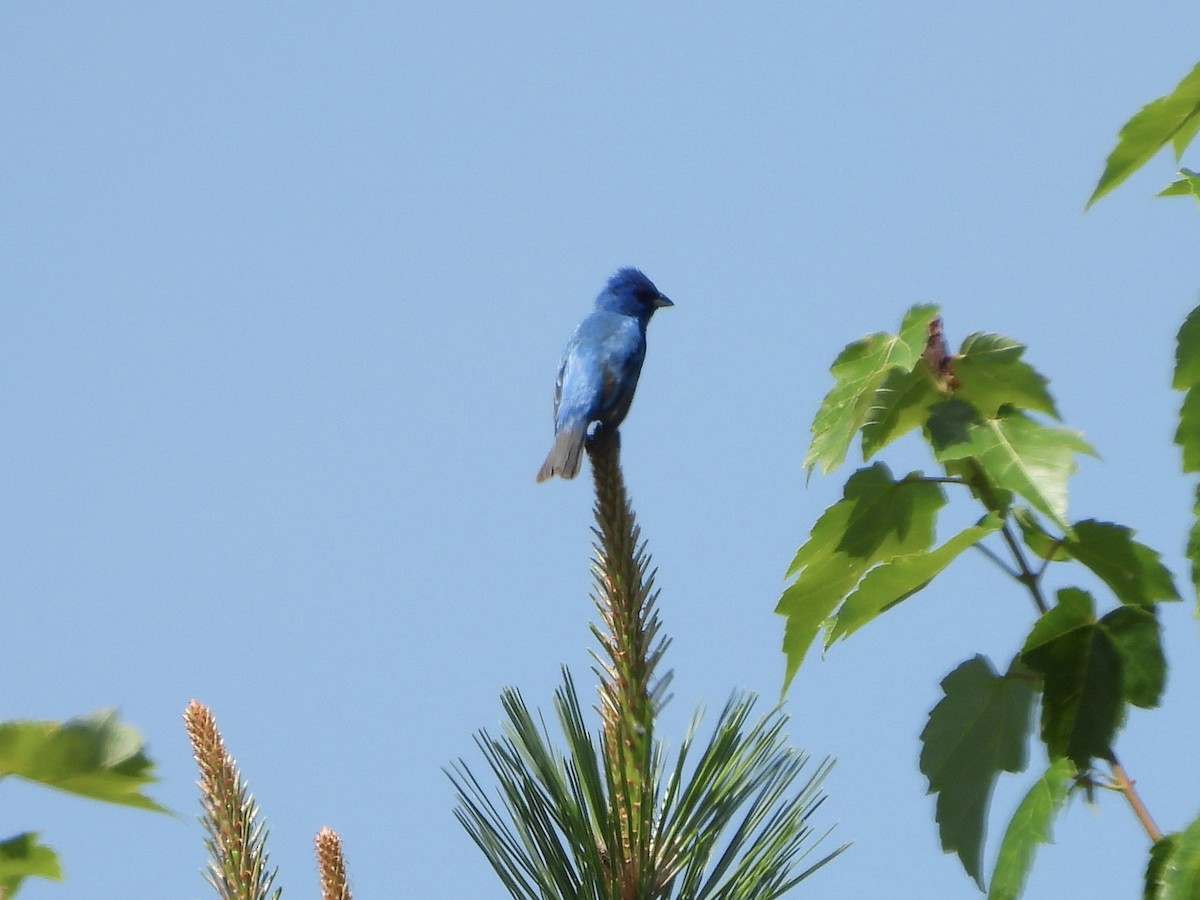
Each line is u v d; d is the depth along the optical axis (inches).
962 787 260.5
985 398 269.6
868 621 268.8
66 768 195.6
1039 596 257.8
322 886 273.0
